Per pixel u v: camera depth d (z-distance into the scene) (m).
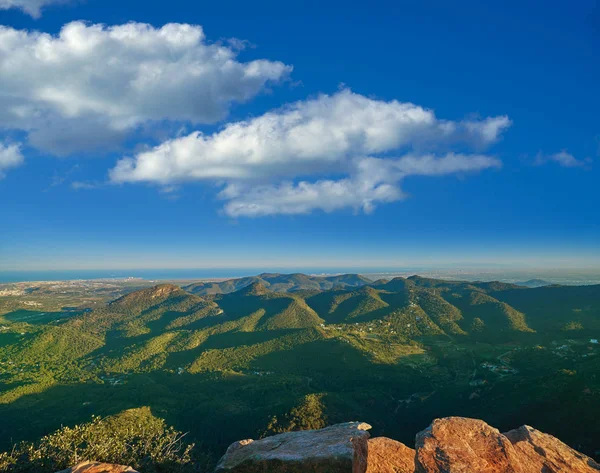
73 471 15.77
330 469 15.23
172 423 128.25
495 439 14.41
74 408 146.00
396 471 18.66
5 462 26.73
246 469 16.02
